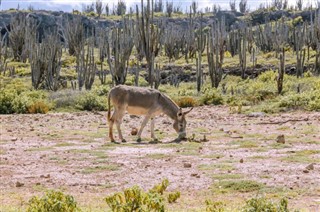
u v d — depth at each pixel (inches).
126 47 2514.8
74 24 4640.8
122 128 1457.9
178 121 1224.8
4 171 893.2
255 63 3604.8
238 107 1846.7
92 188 768.9
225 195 711.7
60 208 462.9
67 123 1593.3
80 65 2773.1
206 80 3275.1
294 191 716.7
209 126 1475.1
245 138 1219.9
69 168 911.0
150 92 1222.3
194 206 645.3
